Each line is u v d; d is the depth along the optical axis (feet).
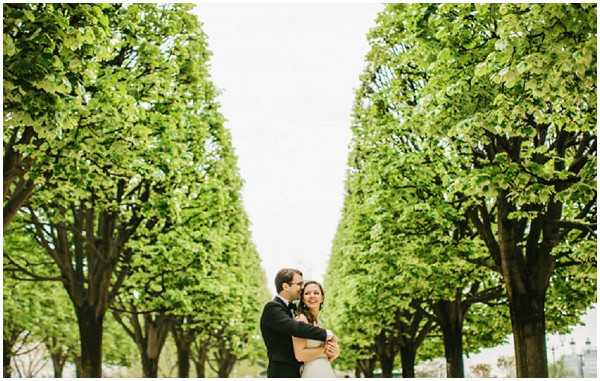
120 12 57.36
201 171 79.25
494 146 49.47
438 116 44.24
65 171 47.73
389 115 68.28
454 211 58.34
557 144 49.49
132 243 68.33
